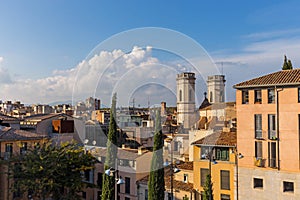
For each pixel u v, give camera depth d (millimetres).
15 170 18031
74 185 18281
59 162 18031
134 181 20359
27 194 19906
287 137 20203
